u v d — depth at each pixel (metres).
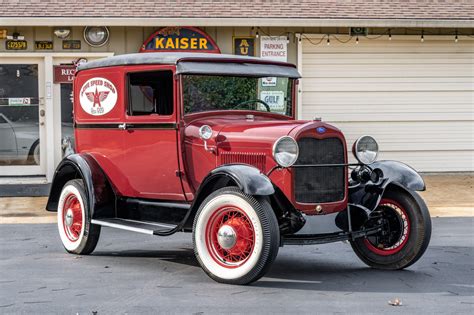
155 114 8.38
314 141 7.62
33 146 15.45
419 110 16.47
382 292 6.92
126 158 8.68
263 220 6.95
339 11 15.66
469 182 15.56
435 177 16.30
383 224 8.04
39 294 6.88
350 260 8.64
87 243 8.88
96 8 15.09
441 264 8.32
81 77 9.26
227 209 7.20
